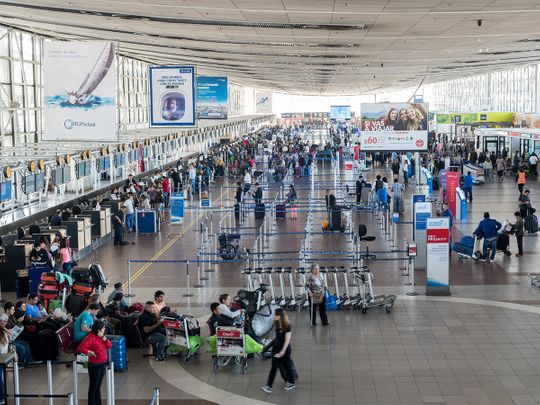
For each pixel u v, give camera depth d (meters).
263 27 26.48
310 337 15.07
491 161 49.12
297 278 20.19
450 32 27.84
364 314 16.64
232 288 19.33
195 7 20.98
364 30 27.02
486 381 12.55
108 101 22.03
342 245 25.38
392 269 21.17
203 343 14.95
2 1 21.84
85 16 25.19
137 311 15.35
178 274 21.17
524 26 25.86
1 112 30.00
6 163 26.12
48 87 22.06
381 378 12.77
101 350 11.45
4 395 10.89
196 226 30.42
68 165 29.81
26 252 19.67
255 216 31.86
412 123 32.72
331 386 12.47
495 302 17.47
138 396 12.27
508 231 22.81
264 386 12.47
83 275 17.78
